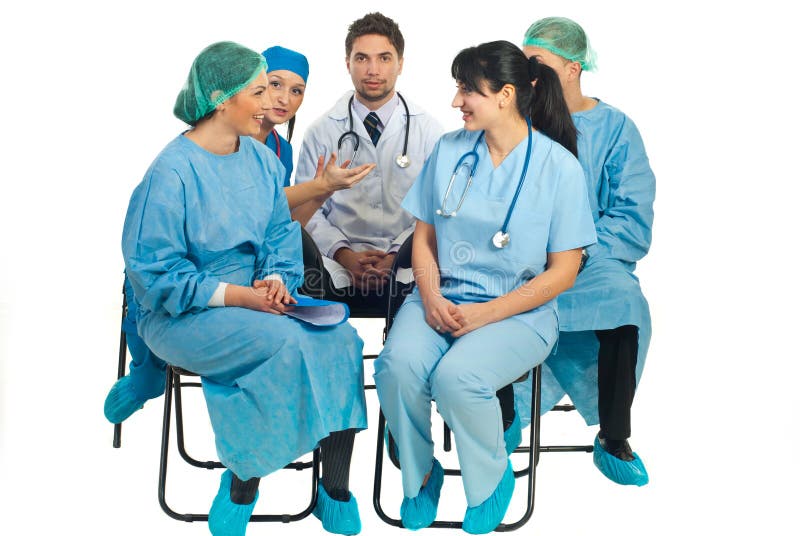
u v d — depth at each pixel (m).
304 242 4.28
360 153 4.71
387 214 4.75
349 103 4.73
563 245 3.88
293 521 3.95
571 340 4.41
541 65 3.96
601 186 4.55
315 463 3.96
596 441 4.43
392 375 3.72
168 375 3.94
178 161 3.72
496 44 3.81
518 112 3.88
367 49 4.53
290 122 4.73
